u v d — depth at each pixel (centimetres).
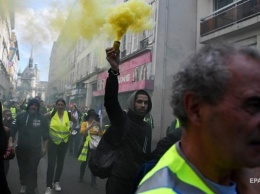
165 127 1324
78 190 558
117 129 257
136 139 263
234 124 75
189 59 88
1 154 236
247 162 75
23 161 493
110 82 252
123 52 1677
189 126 89
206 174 85
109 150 262
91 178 612
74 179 640
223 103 76
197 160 85
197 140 86
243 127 74
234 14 1156
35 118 496
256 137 74
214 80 77
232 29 1135
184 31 1425
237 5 1144
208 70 78
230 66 76
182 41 1416
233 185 91
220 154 79
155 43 1370
